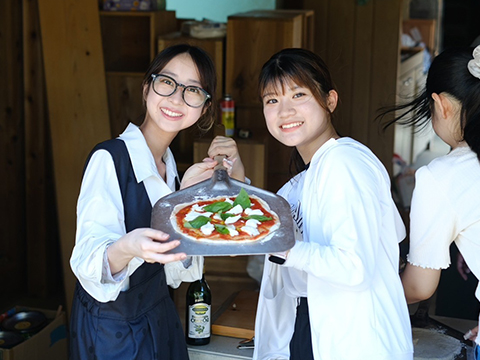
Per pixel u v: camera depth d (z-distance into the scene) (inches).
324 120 66.2
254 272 120.6
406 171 216.7
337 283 57.9
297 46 150.4
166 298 73.4
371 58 199.3
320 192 61.5
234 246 55.4
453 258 112.8
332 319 62.1
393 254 63.8
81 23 142.0
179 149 152.5
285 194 73.0
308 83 63.6
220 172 68.1
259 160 132.3
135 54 158.6
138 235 54.5
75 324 68.6
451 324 96.0
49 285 161.3
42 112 152.1
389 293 62.9
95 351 66.7
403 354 61.8
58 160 144.1
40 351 109.5
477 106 61.2
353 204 58.5
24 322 113.3
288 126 64.9
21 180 158.7
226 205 62.9
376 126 201.6
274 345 75.0
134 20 156.1
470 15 291.9
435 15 277.0
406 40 255.9
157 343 69.3
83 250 60.6
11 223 157.4
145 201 68.2
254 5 207.9
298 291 69.5
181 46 69.5
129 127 70.6
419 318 90.8
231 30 143.6
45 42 142.6
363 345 61.0
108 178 65.7
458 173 62.4
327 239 60.0
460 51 63.1
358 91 201.6
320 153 63.7
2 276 155.9
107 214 63.5
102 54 142.7
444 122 64.6
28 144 153.5
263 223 60.1
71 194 144.0
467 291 111.5
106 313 66.7
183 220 60.2
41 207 156.4
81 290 69.7
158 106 68.6
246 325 89.0
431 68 64.6
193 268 76.2
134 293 67.7
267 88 65.4
